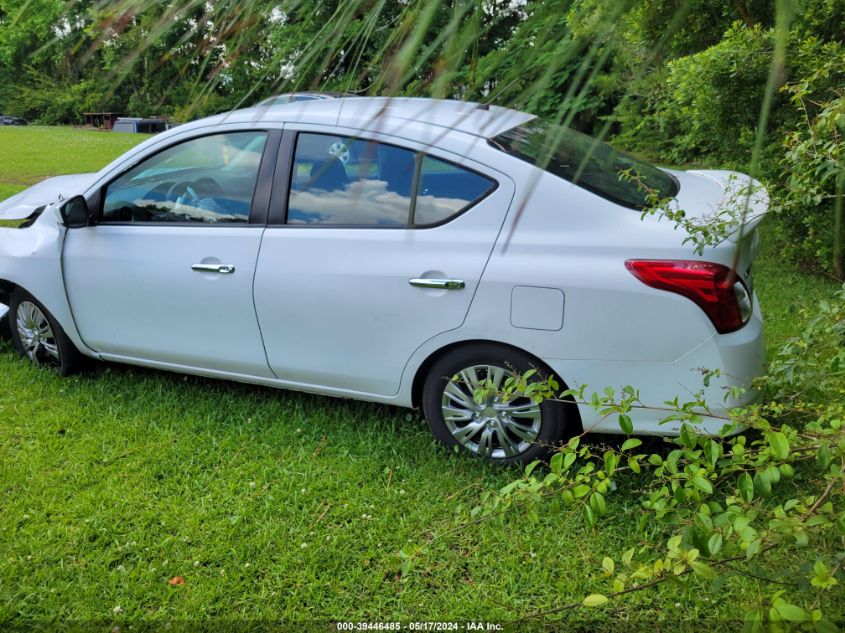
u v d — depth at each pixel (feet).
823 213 17.04
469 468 10.11
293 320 10.49
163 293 11.41
